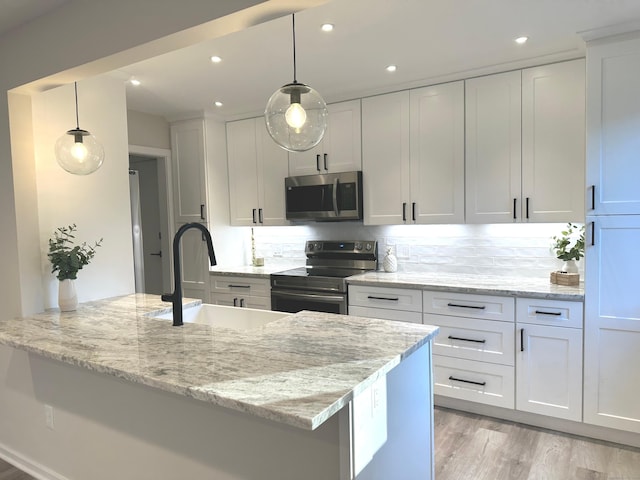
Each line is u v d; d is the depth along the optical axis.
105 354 1.67
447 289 3.09
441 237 3.75
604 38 2.50
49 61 2.27
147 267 4.91
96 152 2.45
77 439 2.16
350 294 3.53
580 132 2.88
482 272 3.59
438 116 3.38
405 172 3.55
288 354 1.61
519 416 2.95
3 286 2.59
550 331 2.76
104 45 2.05
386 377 1.58
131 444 1.92
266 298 3.99
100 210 2.89
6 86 2.48
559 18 2.37
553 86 2.95
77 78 2.33
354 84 3.52
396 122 3.56
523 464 2.46
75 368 2.12
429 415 1.94
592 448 2.61
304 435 1.45
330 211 3.85
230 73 3.16
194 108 4.15
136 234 4.91
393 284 3.31
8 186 2.51
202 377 1.40
